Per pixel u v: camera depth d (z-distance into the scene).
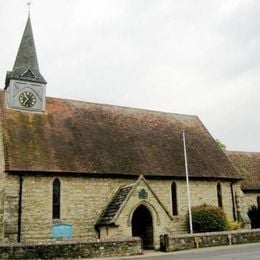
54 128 31.19
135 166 31.28
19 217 26.02
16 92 31.34
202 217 30.77
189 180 33.28
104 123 34.38
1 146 28.22
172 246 25.80
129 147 33.00
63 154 29.23
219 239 27.80
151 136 35.47
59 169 27.86
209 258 19.14
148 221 28.75
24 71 31.78
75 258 22.55
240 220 34.72
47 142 29.58
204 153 36.41
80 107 34.88
